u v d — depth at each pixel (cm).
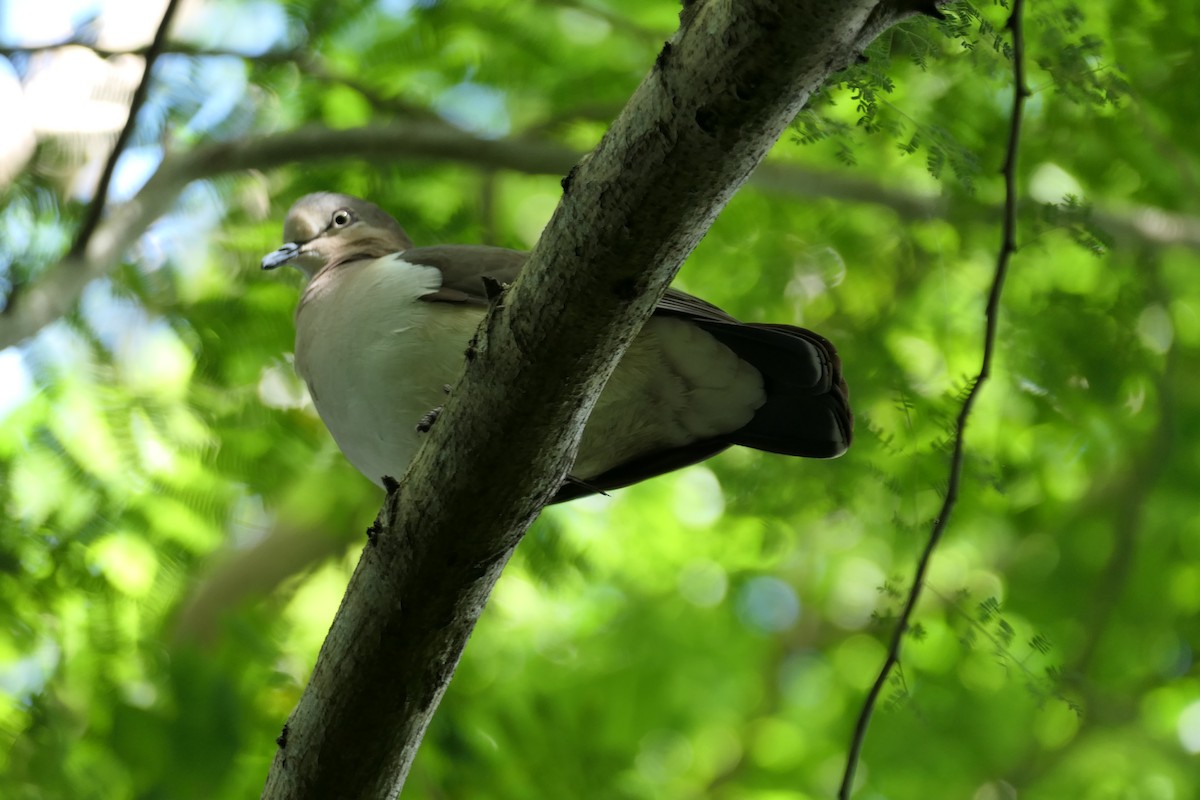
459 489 518
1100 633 1480
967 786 1558
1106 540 1656
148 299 1121
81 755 998
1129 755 1583
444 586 530
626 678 1585
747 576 1500
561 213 478
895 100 997
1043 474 1368
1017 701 1478
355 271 802
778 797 1583
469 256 754
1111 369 1176
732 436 750
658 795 1215
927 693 1473
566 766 1136
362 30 1192
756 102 435
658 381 711
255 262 1174
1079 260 1270
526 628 1498
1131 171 1216
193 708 991
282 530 1475
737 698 1670
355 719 541
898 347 1241
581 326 486
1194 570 1653
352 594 543
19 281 1047
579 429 524
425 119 1232
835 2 410
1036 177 1211
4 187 1098
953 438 717
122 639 1049
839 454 734
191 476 1088
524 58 1220
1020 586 1662
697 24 437
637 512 1455
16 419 1075
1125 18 1076
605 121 1258
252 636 1103
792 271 1298
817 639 1789
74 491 1063
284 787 554
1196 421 1534
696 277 1340
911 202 1202
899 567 1238
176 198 1085
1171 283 1478
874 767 1545
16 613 1048
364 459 785
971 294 1234
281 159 1113
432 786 1089
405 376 730
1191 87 1114
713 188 458
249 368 1136
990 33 691
